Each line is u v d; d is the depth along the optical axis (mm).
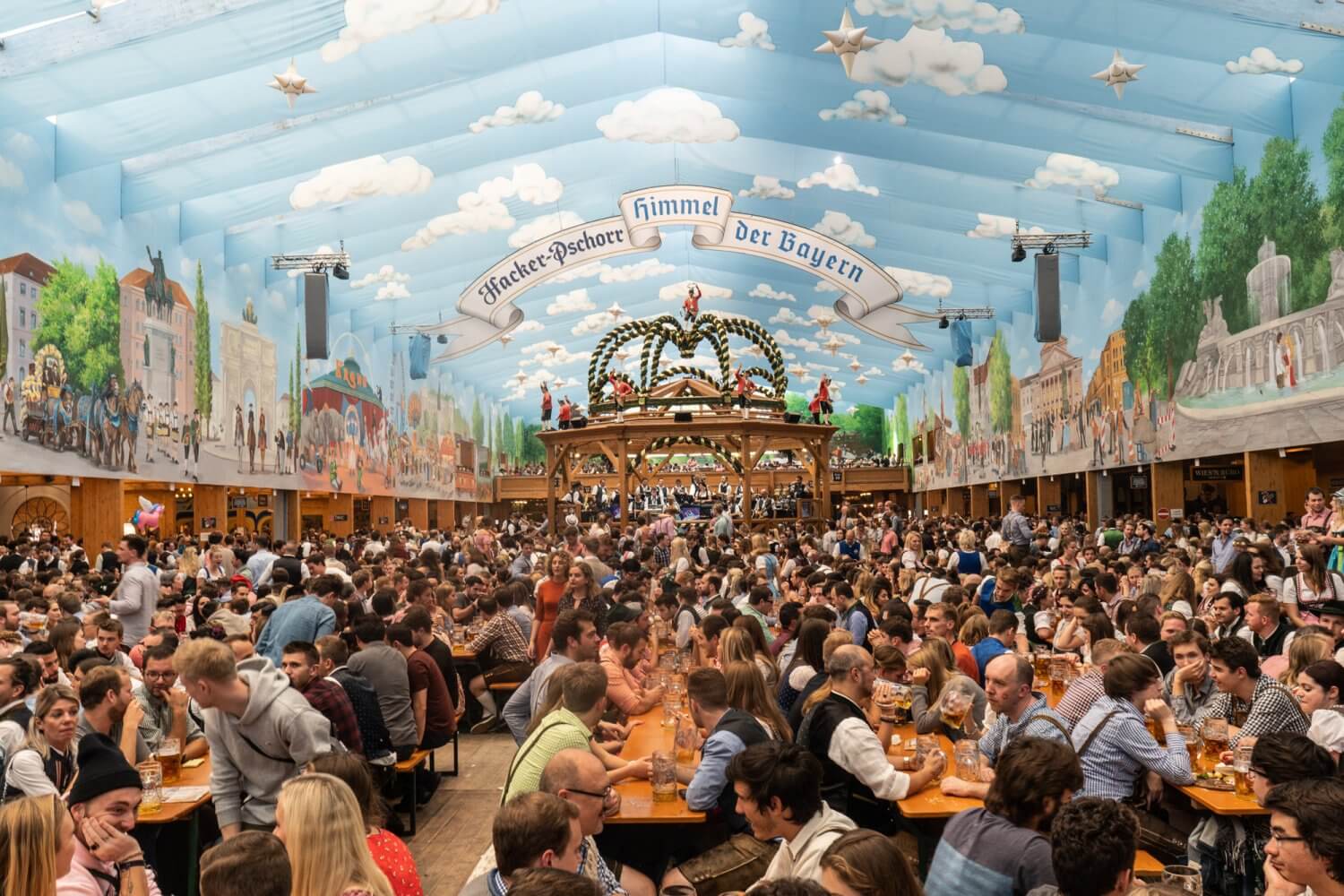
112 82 14680
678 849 5367
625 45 20141
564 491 30125
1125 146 18297
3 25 13430
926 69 17375
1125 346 22375
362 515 33844
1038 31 15367
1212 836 4941
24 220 15023
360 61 17156
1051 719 5051
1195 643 5977
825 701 5332
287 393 25469
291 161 19078
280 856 2711
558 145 22641
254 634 9492
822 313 37562
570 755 3738
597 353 28328
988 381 34125
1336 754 5121
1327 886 2893
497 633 11219
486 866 3801
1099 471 24812
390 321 31906
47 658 6500
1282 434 16141
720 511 31125
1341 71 14289
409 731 7609
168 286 19422
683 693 6812
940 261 28281
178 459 19656
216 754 4758
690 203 25391
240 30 14695
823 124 21828
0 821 2789
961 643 7781
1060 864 2891
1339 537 9789
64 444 15805
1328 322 14906
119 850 3441
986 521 25188
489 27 17516
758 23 17750
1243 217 17328
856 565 14164
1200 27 14641
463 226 25484
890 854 2725
